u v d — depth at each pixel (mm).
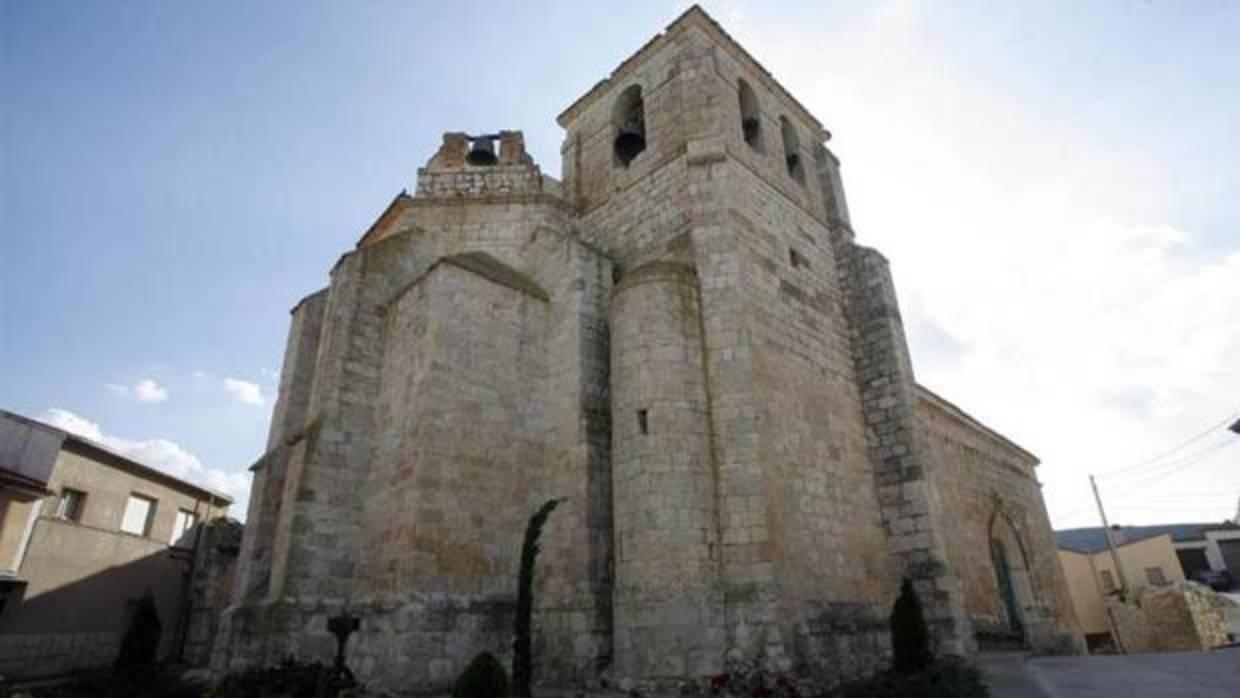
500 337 16875
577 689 12750
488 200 21500
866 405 19344
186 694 13961
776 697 11430
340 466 16203
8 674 19453
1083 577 40625
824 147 24328
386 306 18609
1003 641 21406
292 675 12164
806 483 15734
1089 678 12383
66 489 22641
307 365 19812
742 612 12852
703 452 14453
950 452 24125
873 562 16750
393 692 12469
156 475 26625
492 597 14336
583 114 24656
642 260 19125
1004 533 25766
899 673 11852
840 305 20750
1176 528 48594
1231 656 14102
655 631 12664
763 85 23469
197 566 26734
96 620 22906
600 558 14531
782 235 19703
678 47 21672
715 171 18391
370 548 15312
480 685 8812
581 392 16219
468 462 15117
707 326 15992
